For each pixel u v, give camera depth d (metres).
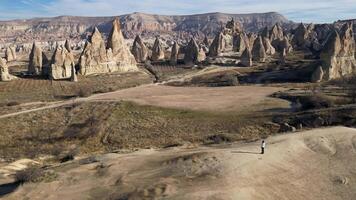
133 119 74.19
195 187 31.97
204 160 37.56
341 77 103.12
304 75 111.19
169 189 31.77
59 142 65.25
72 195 32.75
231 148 43.12
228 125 66.12
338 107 66.94
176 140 59.47
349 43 107.19
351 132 47.16
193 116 73.81
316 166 37.47
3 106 89.44
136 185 33.38
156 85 115.56
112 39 142.00
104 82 118.19
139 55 176.00
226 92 97.38
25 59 194.62
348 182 34.41
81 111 81.44
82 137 67.12
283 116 66.94
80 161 43.31
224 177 33.62
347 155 40.09
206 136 60.16
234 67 144.75
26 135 69.81
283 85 103.25
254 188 32.19
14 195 33.38
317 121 60.72
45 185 35.00
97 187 33.88
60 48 125.38
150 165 38.22
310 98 80.00
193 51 160.75
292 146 42.03
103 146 61.78
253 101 84.25
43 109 84.62
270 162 37.44
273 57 164.12
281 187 32.97
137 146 58.59
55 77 121.06
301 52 173.25
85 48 132.75
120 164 39.22
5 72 116.50
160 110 79.06
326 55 105.62
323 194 32.34
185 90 103.94
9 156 56.97
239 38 181.50
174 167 36.69
